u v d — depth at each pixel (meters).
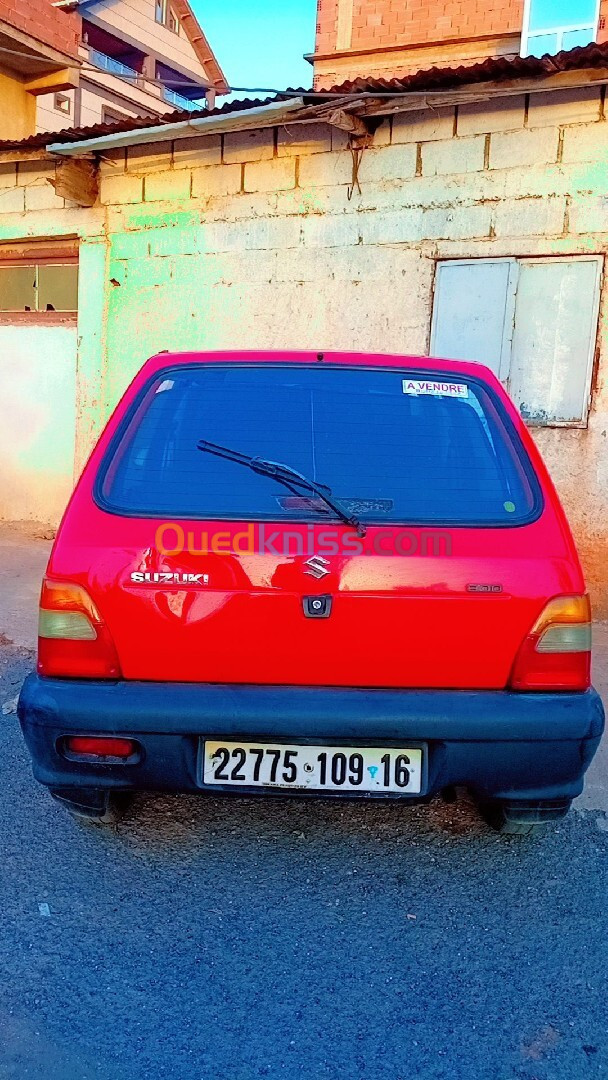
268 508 2.36
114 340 7.91
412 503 2.38
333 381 2.64
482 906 2.57
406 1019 2.09
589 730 2.28
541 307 5.98
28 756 3.57
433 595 2.27
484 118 5.98
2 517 9.06
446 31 10.15
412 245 6.38
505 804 2.43
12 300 8.82
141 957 2.29
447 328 6.32
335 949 2.35
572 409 5.94
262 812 3.08
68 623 2.31
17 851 2.80
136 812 3.06
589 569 5.94
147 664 2.30
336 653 2.28
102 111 17.06
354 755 2.29
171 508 2.37
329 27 10.84
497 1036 2.04
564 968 2.30
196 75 21.12
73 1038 2.00
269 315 7.07
